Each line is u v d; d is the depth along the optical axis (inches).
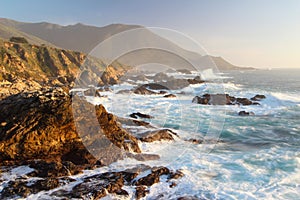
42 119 328.8
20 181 249.4
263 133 522.6
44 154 317.4
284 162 342.0
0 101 384.2
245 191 257.1
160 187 251.9
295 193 257.6
